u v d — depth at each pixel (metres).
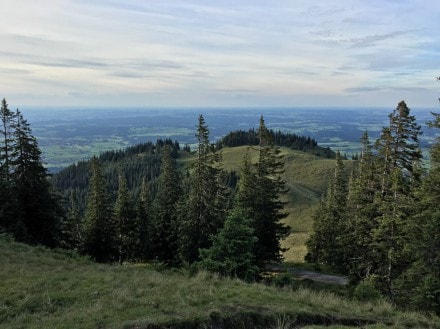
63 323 8.74
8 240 20.97
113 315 9.27
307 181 109.88
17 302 10.16
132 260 45.06
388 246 22.95
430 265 18.92
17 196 29.80
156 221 44.00
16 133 30.23
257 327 9.70
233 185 103.12
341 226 37.00
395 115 24.27
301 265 46.84
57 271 14.41
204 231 33.84
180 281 12.99
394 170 23.50
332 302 12.40
